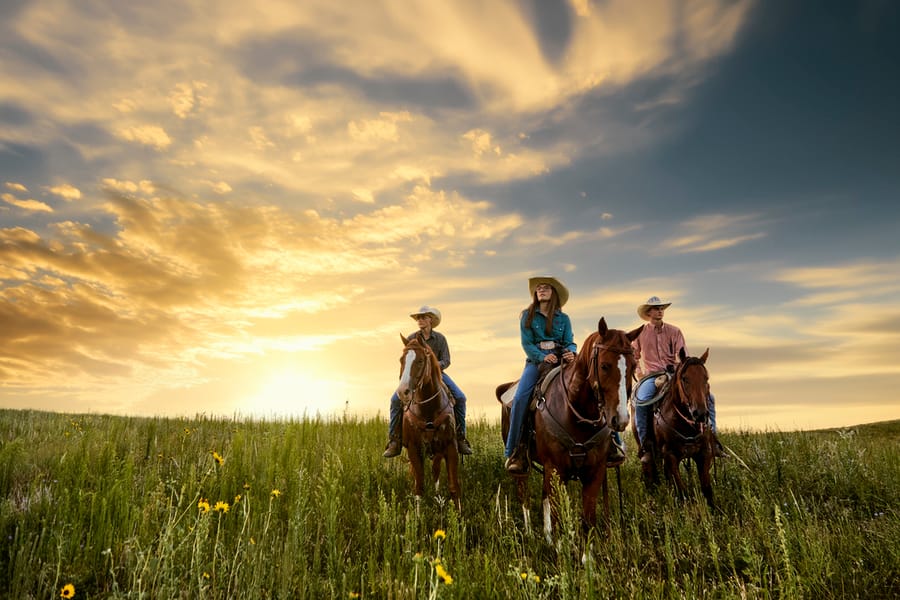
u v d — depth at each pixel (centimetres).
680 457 711
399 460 930
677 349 834
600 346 496
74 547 428
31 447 876
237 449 694
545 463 555
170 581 354
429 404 690
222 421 1361
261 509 533
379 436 1138
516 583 375
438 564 326
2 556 414
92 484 611
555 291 649
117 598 340
